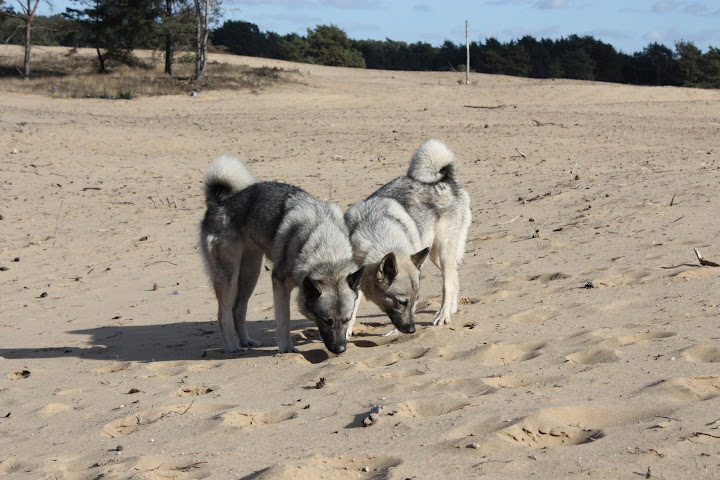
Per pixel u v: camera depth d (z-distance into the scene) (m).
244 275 7.84
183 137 25.81
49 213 15.77
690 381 4.61
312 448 4.23
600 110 32.12
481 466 3.68
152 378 6.42
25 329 8.62
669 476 3.39
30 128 26.19
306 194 7.44
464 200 8.23
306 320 8.68
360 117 31.17
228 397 5.59
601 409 4.32
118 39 48.47
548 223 11.84
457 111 32.78
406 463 3.83
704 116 29.36
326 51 78.69
